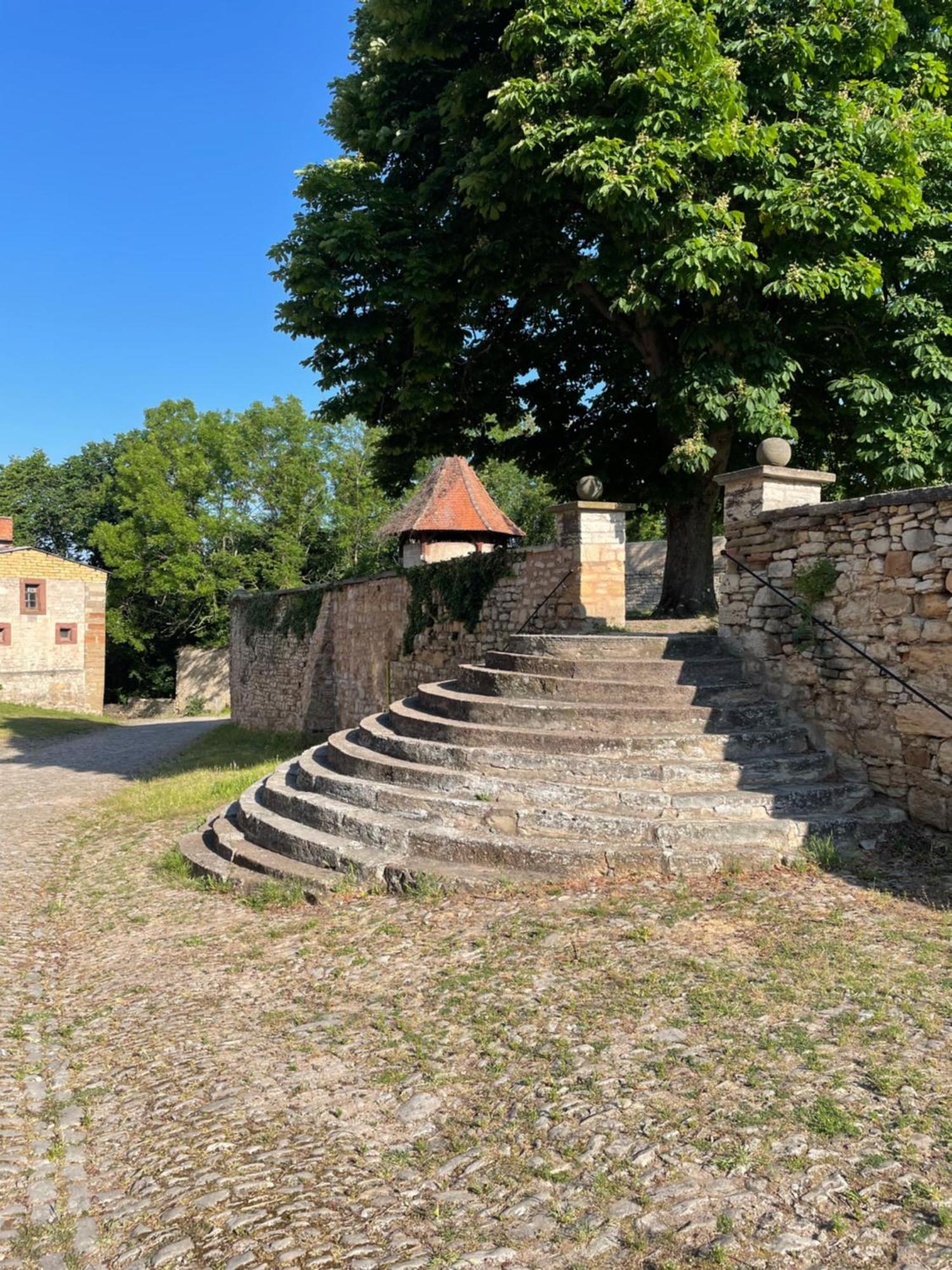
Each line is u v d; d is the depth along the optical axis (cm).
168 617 4466
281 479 4331
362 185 1195
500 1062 425
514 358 1449
